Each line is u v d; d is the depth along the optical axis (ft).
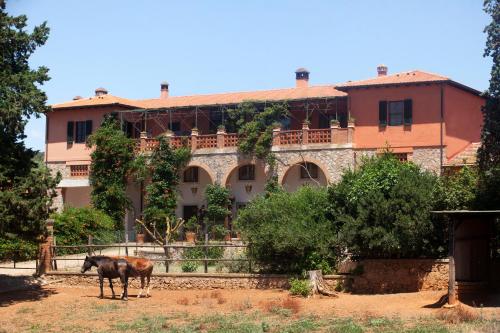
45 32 82.12
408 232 76.33
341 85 124.16
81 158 147.43
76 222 118.73
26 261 111.04
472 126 128.36
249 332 56.34
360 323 59.67
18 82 77.36
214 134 139.23
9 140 79.20
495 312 61.26
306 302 74.02
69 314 70.90
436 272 77.56
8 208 75.00
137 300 80.53
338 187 85.15
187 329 59.06
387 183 80.02
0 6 80.84
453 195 77.41
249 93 148.46
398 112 121.49
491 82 79.87
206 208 135.03
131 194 144.05
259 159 129.80
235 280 86.33
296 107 132.77
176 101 152.46
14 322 66.59
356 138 123.65
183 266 92.99
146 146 139.54
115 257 82.53
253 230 86.12
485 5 80.23
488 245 77.61
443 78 119.65
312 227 83.46
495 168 78.18
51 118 151.53
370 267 80.38
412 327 55.98
